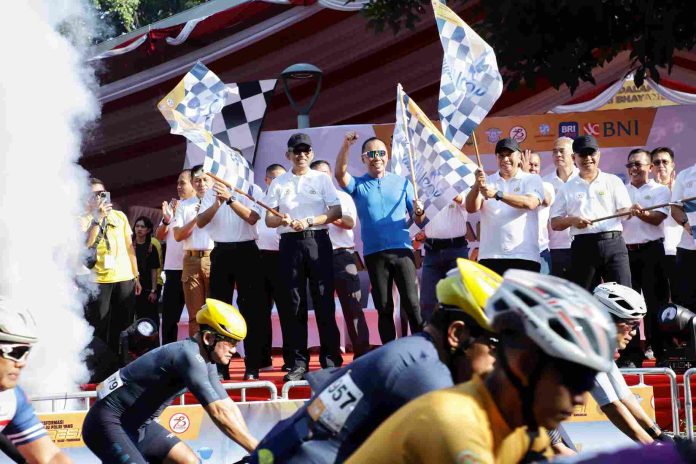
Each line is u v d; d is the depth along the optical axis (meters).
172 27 11.34
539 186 7.45
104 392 4.51
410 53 11.79
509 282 1.82
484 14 11.34
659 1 10.01
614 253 7.50
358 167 9.52
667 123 9.40
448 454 1.78
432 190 7.41
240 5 11.22
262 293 7.95
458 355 2.54
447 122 7.39
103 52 11.34
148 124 11.55
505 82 11.06
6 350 2.87
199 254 8.35
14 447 3.27
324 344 7.68
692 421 6.75
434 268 8.09
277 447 2.67
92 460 5.79
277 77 11.90
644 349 9.00
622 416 4.04
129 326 8.61
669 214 8.23
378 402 2.54
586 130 9.44
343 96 12.05
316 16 11.39
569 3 9.86
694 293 8.04
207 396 4.39
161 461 4.63
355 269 8.35
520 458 1.87
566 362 1.74
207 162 7.68
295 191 7.73
